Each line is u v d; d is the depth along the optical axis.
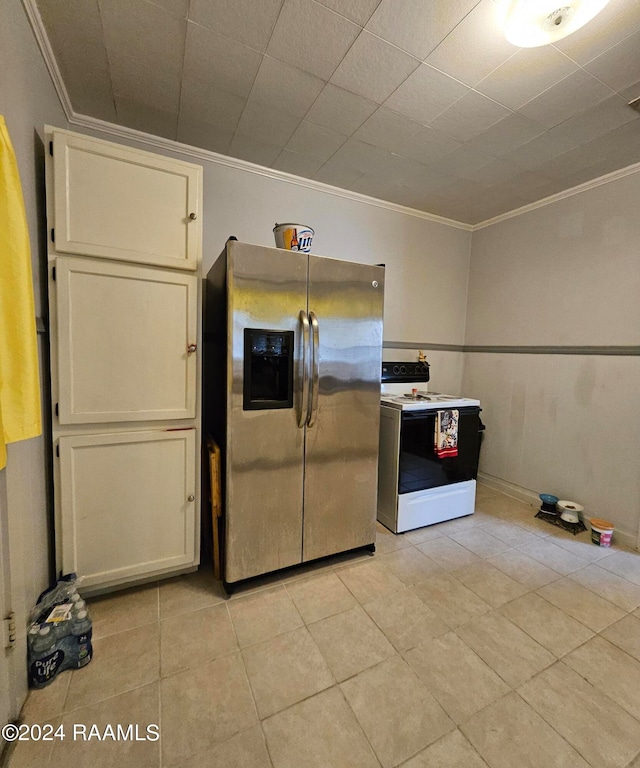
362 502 2.00
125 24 1.32
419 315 3.14
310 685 1.24
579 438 2.50
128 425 1.58
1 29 1.06
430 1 1.21
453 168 2.33
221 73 1.57
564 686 1.25
